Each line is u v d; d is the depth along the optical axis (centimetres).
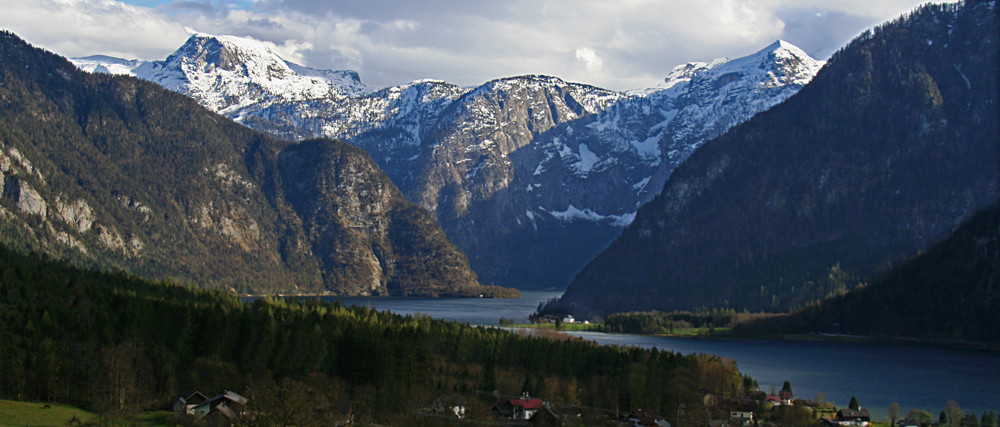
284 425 19788
